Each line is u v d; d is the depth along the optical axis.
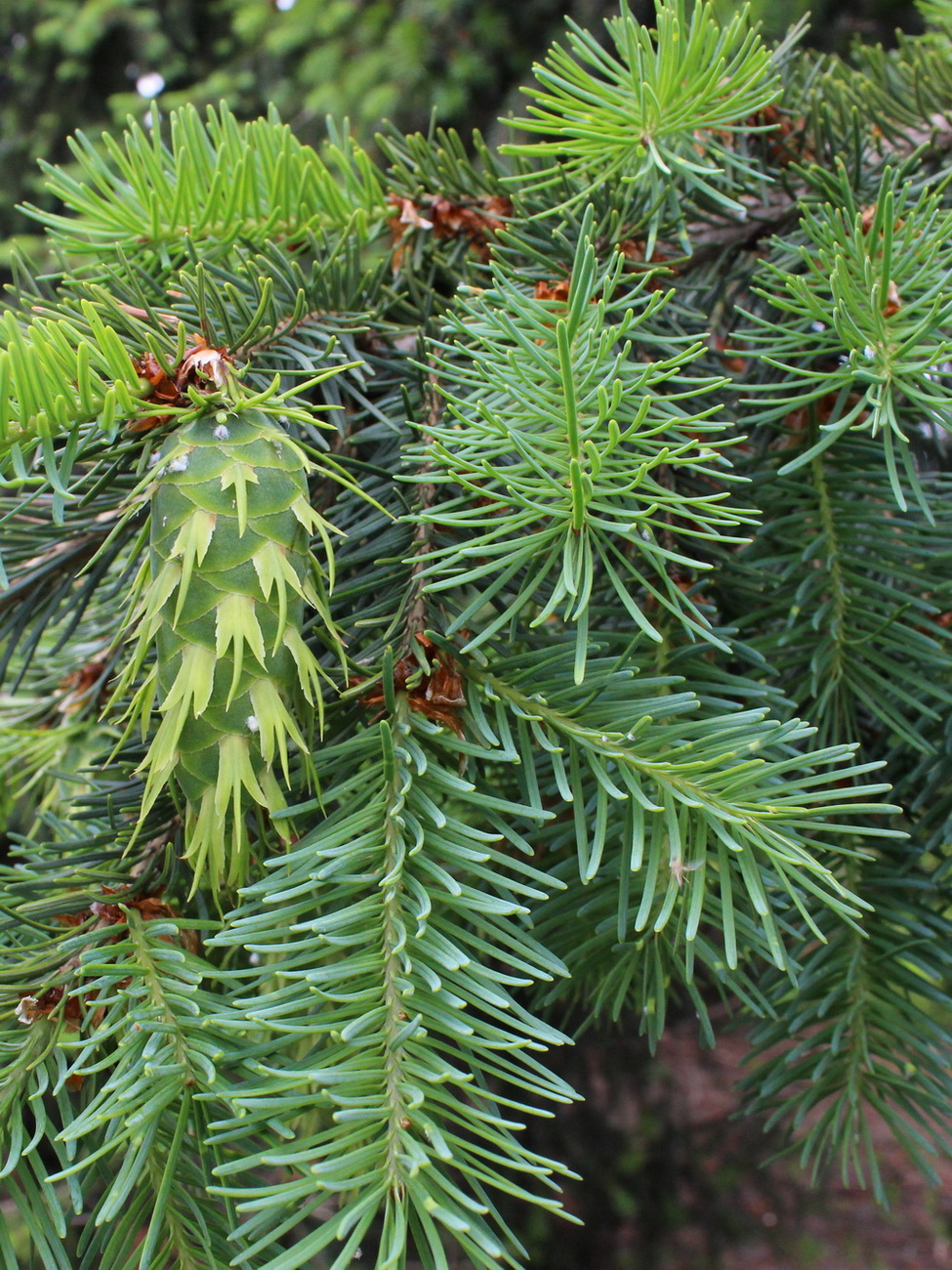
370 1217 0.22
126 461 0.27
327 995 0.23
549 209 0.33
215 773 0.24
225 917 0.24
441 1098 0.23
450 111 0.99
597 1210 0.79
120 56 1.33
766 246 0.35
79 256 0.33
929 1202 0.98
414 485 0.30
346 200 0.34
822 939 0.24
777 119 0.35
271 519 0.24
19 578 0.32
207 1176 0.24
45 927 0.27
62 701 0.41
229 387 0.25
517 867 0.24
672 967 0.30
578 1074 0.77
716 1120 0.83
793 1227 0.86
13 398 0.24
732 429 0.34
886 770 0.33
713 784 0.25
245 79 1.17
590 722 0.26
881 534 0.32
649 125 0.31
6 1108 0.25
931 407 0.27
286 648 0.24
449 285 0.36
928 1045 0.29
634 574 0.25
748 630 0.33
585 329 0.28
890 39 0.83
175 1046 0.24
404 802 0.25
